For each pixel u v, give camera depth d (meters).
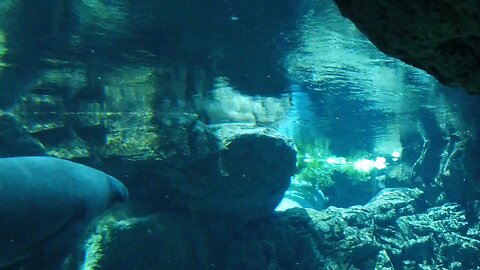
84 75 14.26
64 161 8.86
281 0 10.59
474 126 18.45
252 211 16.02
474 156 18.44
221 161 14.59
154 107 16.20
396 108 20.38
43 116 14.52
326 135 24.73
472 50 2.67
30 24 11.39
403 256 18.12
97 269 12.63
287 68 15.14
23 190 7.75
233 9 11.00
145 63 13.91
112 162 13.88
